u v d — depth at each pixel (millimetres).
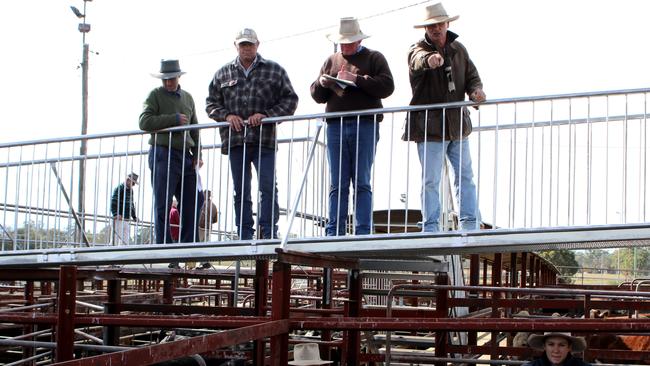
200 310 9117
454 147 7090
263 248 7000
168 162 7758
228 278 11633
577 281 39844
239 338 4668
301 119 7301
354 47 7441
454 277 11398
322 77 7340
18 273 8148
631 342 10281
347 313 8305
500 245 6465
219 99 7910
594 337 10375
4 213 8453
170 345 3889
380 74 7355
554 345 5465
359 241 6727
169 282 11406
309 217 7516
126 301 12133
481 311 11695
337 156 7238
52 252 7656
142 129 7914
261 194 7484
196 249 7246
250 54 7648
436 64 6887
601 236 6270
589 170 6566
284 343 5512
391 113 7039
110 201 8266
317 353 8227
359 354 8211
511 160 6812
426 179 6941
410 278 9898
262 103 7629
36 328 9992
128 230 9273
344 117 7246
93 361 3355
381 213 10586
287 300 5625
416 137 7031
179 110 8391
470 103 6824
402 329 5133
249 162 7613
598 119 6711
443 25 7102
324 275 9789
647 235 6180
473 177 7012
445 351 8961
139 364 3631
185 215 8305
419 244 6590
